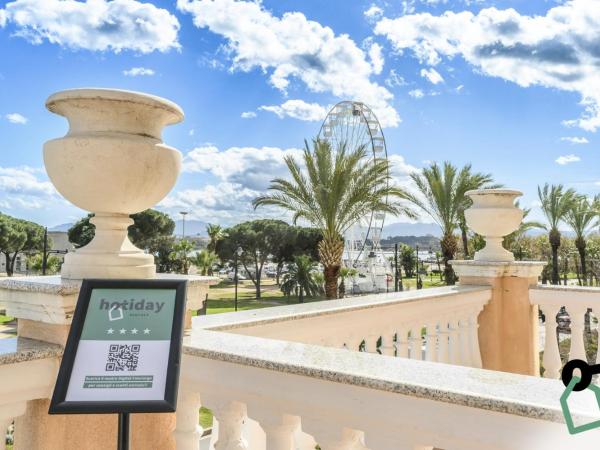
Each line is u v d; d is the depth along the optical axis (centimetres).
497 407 120
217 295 4478
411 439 138
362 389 145
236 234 4284
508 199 436
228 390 177
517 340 421
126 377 139
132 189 178
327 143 1659
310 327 262
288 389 160
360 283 3406
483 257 440
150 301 151
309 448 246
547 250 3344
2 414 169
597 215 2742
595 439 109
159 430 197
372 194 1662
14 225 4584
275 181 1686
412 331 341
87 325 145
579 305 393
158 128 189
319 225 1727
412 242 6391
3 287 192
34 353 171
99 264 185
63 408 132
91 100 172
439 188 2098
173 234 4503
